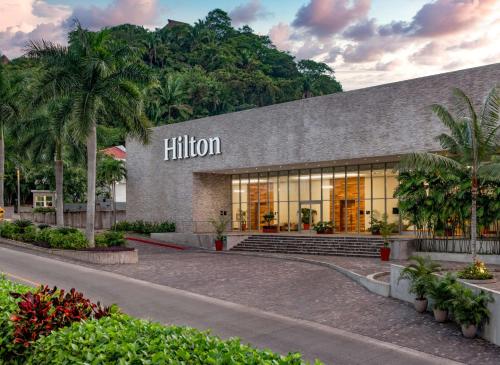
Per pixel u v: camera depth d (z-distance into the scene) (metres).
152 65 96.31
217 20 118.69
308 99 33.56
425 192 26.39
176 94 80.81
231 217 43.38
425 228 28.38
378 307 16.09
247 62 100.06
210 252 34.84
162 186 43.56
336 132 32.06
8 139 43.69
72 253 26.97
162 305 16.56
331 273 22.73
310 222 38.59
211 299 17.61
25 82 37.00
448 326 13.87
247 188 42.53
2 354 6.75
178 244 39.00
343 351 11.92
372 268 23.41
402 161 20.27
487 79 25.95
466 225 26.48
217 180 42.69
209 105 86.00
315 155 33.06
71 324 6.98
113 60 28.00
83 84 28.02
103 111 29.09
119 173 48.06
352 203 36.28
